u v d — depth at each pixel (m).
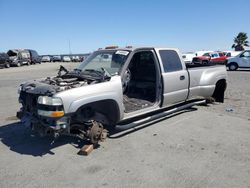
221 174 3.80
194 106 7.97
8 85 14.38
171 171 3.90
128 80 6.36
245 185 3.51
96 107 4.86
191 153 4.53
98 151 4.65
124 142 5.05
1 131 5.82
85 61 6.06
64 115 4.20
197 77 7.02
